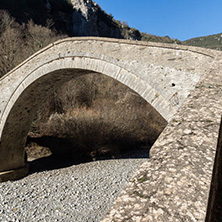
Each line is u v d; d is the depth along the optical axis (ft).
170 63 14.80
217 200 3.85
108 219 2.37
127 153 47.11
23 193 23.47
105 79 70.28
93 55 18.80
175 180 2.77
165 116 14.06
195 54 14.12
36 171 32.55
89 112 48.62
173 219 2.23
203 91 5.28
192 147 3.36
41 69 23.85
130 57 16.70
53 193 23.49
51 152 43.47
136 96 63.98
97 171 32.19
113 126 46.01
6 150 28.76
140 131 52.37
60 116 44.45
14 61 56.34
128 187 2.87
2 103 28.02
